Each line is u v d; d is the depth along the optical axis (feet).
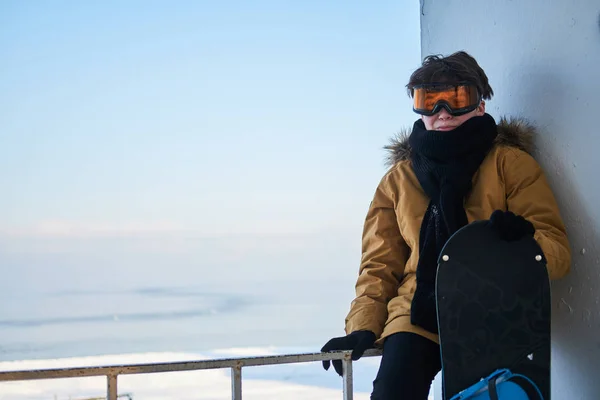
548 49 6.84
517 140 6.88
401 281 6.93
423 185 6.68
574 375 6.53
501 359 5.51
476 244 5.65
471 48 8.30
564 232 6.25
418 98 6.71
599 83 6.15
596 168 6.20
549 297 5.57
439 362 6.20
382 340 6.35
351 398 6.16
